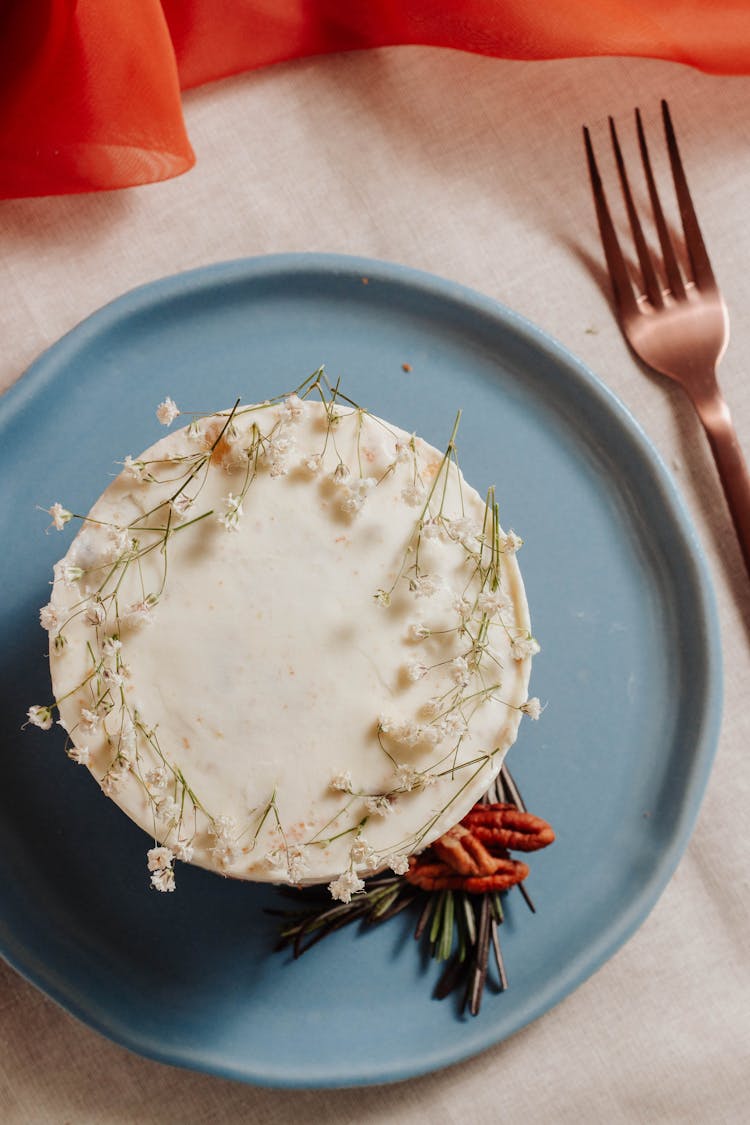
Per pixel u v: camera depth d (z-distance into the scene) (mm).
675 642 411
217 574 358
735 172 427
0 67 402
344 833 353
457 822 359
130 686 355
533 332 410
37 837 402
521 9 412
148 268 418
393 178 424
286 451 357
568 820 406
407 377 419
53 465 410
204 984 396
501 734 359
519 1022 392
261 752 354
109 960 397
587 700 410
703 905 407
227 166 421
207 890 401
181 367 415
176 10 408
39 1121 396
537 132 427
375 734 355
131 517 362
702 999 403
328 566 359
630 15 410
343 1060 391
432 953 399
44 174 409
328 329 419
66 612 357
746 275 423
